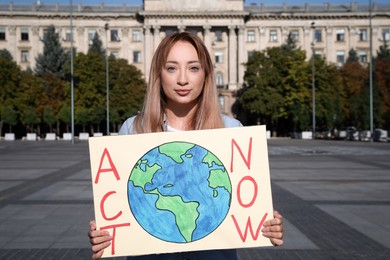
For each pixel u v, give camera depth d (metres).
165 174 3.78
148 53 97.94
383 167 25.20
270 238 3.72
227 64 99.19
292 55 77.81
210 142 3.82
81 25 101.38
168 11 96.75
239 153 3.83
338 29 103.75
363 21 103.44
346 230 10.41
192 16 96.94
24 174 22.19
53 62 89.00
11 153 38.47
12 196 15.36
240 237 3.73
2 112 72.75
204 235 3.71
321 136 75.69
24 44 101.94
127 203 3.74
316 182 18.97
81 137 74.88
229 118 4.07
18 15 101.00
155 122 3.84
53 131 85.44
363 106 69.19
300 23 102.69
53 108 77.56
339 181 19.25
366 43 103.94
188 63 3.72
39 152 39.81
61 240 9.48
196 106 3.93
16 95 75.31
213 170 3.79
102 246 3.66
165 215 3.72
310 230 10.44
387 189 16.83
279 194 15.85
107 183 3.77
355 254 8.51
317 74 76.06
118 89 76.69
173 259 3.76
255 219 3.76
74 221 11.32
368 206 13.42
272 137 82.31
